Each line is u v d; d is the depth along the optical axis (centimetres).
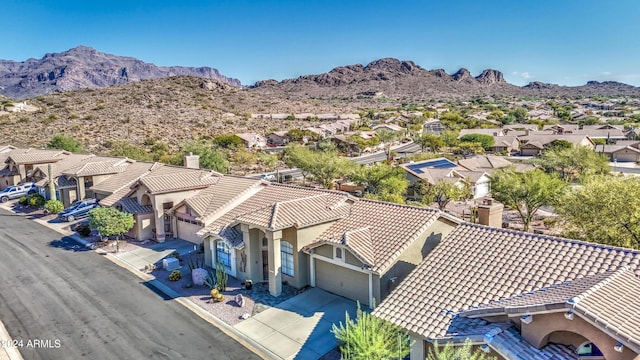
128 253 2944
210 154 6359
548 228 3656
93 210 3111
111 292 2277
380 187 4675
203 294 2241
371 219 2278
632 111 18950
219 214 2828
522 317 1195
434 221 2117
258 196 2945
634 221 2175
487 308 1294
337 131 12394
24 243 3206
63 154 5462
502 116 16875
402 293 1587
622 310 1102
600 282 1231
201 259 2792
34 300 2178
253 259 2372
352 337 1365
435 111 19388
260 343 1742
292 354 1658
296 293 2231
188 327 1883
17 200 4816
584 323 1081
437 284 1582
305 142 10594
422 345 1400
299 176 6825
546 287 1398
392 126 12950
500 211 2461
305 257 2289
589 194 2380
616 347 1018
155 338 1788
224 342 1753
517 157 8788
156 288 2331
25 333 1841
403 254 1991
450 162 5925
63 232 3503
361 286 2053
